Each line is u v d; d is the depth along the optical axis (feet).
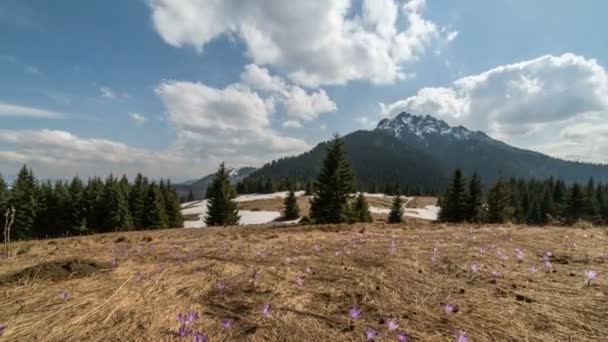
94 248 18.97
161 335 6.01
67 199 122.11
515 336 5.97
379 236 21.49
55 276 9.99
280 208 194.90
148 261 13.10
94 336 5.98
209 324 6.50
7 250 16.74
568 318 6.70
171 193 137.49
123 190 133.59
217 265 11.91
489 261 12.03
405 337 5.80
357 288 8.87
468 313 7.09
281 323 6.57
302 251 15.48
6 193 111.86
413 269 10.96
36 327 6.35
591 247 14.58
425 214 201.46
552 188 207.72
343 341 5.80
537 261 11.99
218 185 103.55
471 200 100.42
